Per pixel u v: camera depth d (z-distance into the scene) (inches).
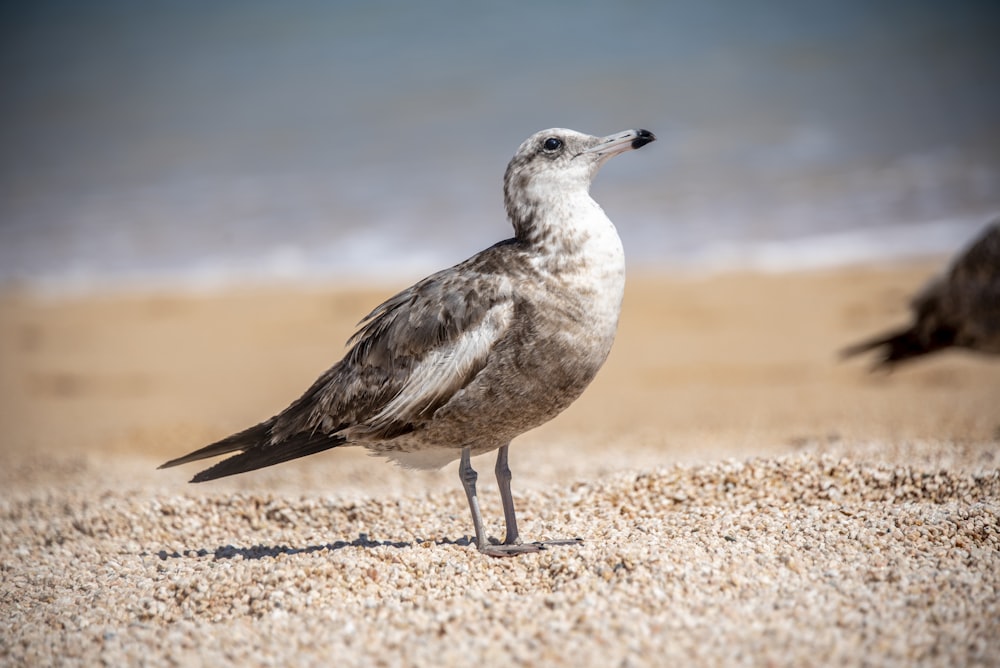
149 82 1552.7
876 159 1042.7
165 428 601.0
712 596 263.6
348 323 815.7
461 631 254.1
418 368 302.7
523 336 295.9
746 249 892.6
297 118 1365.7
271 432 325.7
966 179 970.7
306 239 1003.9
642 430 559.5
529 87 1348.4
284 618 269.3
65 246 1054.4
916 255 840.9
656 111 1227.9
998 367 662.5
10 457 544.7
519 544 313.9
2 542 367.6
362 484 454.9
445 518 366.9
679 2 1581.0
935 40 1374.3
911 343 548.1
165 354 783.1
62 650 260.7
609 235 303.3
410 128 1274.6
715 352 716.7
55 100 1537.9
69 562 341.4
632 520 343.0
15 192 1226.6
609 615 254.8
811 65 1332.4
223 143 1320.1
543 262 300.7
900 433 480.4
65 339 830.5
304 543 347.6
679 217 959.0
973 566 275.0
